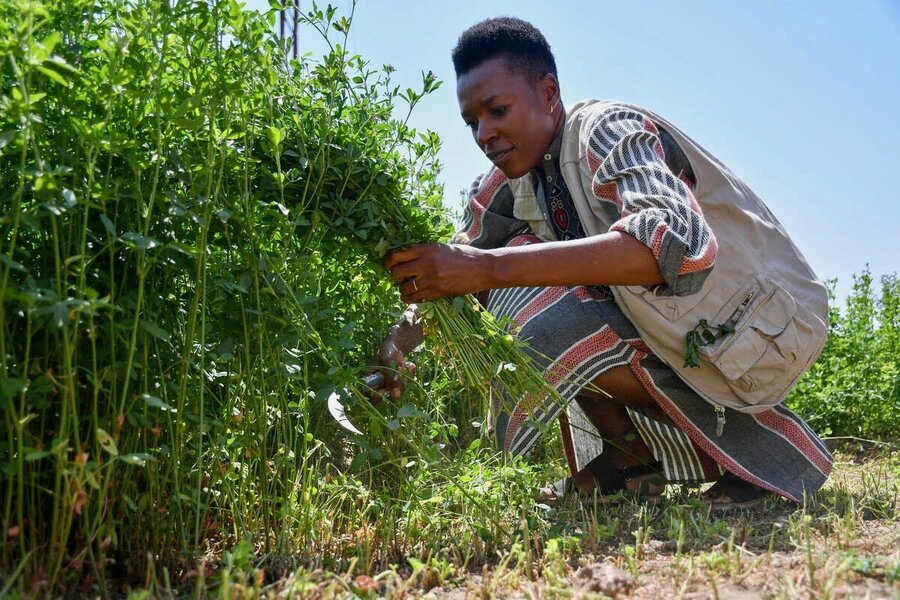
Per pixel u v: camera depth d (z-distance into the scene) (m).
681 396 2.61
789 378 2.56
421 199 2.35
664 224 2.15
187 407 1.96
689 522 2.29
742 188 2.67
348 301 2.71
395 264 2.17
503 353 2.27
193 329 1.79
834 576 1.60
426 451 2.27
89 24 1.73
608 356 2.60
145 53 1.71
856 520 2.30
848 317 5.88
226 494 2.00
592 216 2.53
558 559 1.87
